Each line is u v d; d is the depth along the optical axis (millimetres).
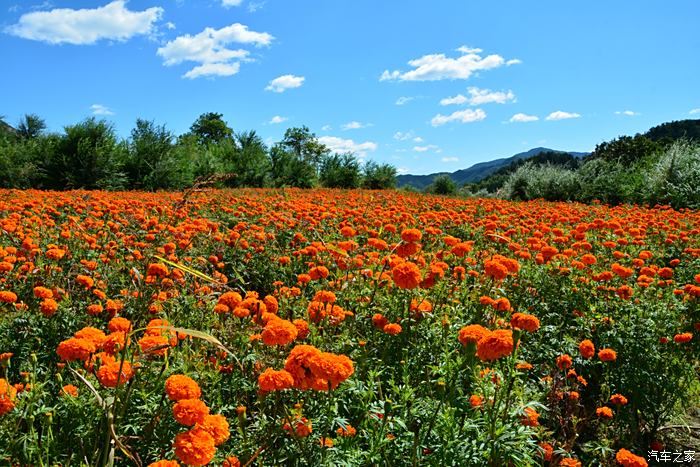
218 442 2234
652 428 4523
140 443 2666
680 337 4625
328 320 3820
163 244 5844
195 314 4371
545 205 17109
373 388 3006
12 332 3777
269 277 6957
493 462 2648
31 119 35531
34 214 9281
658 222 10148
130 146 32188
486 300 4406
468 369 3518
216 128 85000
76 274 5219
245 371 3285
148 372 2934
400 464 2816
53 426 2949
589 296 5648
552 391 3820
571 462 3174
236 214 10703
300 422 2646
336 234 8641
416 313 4047
